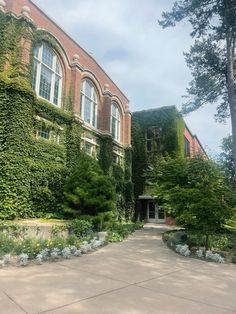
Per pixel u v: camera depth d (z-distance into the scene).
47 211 16.23
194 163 17.11
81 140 20.84
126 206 26.95
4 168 13.97
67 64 20.22
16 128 14.65
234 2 17.72
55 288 5.45
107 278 6.43
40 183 16.06
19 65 15.43
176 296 5.33
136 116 33.81
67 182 16.52
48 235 12.20
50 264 7.59
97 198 15.73
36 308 4.36
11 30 15.77
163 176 18.53
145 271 7.32
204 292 5.68
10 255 7.55
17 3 16.38
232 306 4.91
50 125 17.78
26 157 15.12
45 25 18.58
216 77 21.59
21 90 15.06
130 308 4.58
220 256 9.30
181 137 32.66
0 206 13.52
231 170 31.22
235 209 11.11
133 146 32.78
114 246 11.53
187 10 19.16
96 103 24.23
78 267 7.42
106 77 26.23
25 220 13.92
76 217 15.62
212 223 10.74
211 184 11.98
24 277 6.14
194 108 22.70
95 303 4.73
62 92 19.69
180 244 11.09
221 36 20.16
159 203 19.86
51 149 17.36
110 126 25.20
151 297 5.20
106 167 23.69
